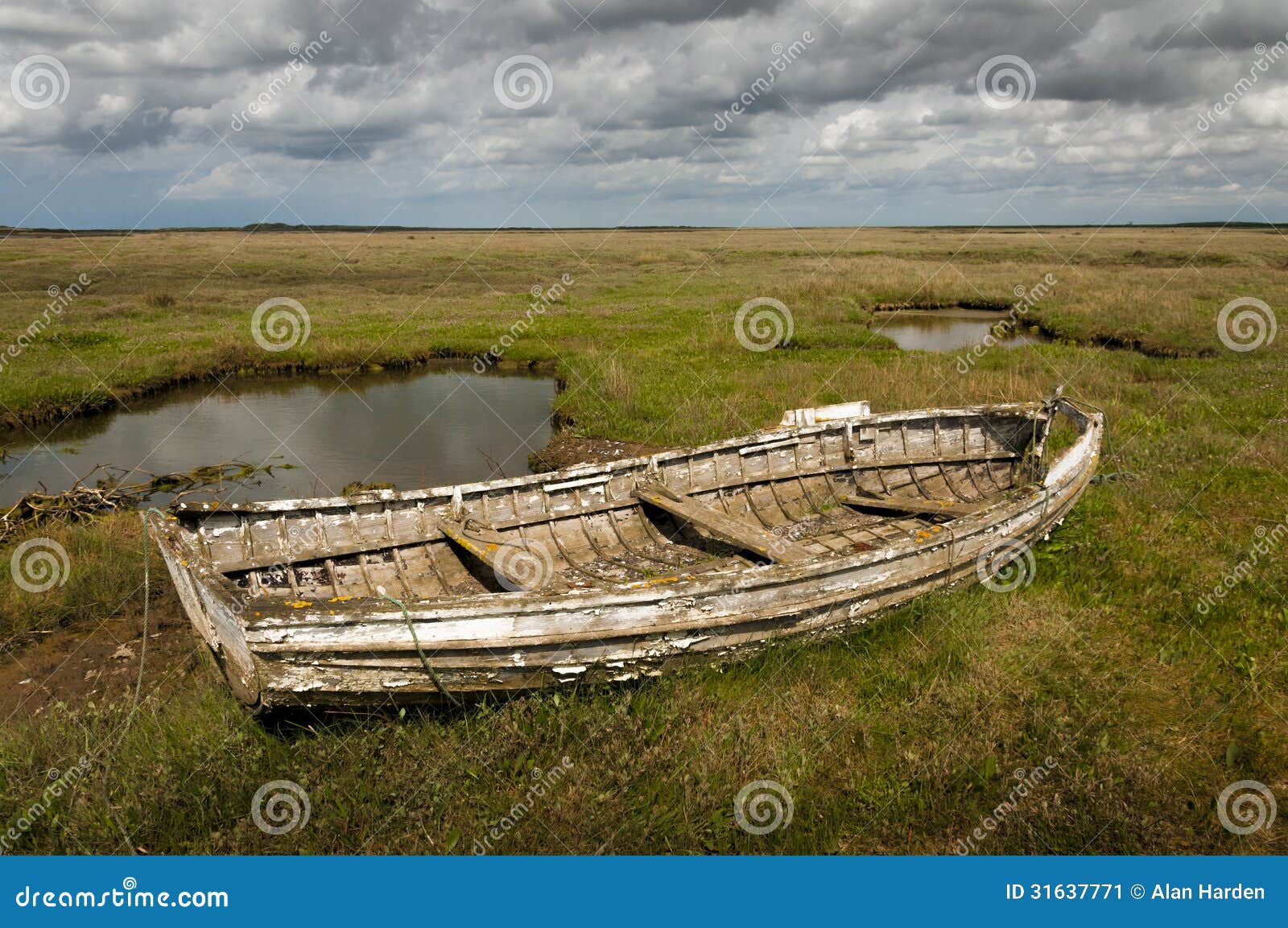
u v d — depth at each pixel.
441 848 5.25
